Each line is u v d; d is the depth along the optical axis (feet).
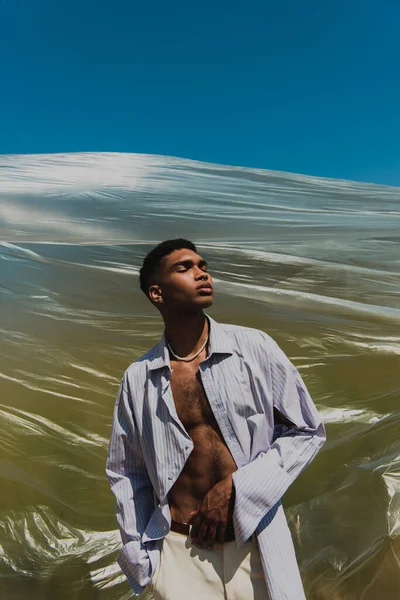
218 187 18.69
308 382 7.06
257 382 3.14
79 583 4.57
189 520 3.16
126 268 11.04
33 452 5.97
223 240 13.61
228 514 2.99
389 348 7.64
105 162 20.12
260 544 2.97
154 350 3.44
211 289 3.34
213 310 9.20
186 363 3.31
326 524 4.75
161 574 3.13
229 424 3.12
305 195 18.89
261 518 2.93
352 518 4.71
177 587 3.07
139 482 3.39
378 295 9.97
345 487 5.07
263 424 3.13
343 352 7.65
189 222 15.37
